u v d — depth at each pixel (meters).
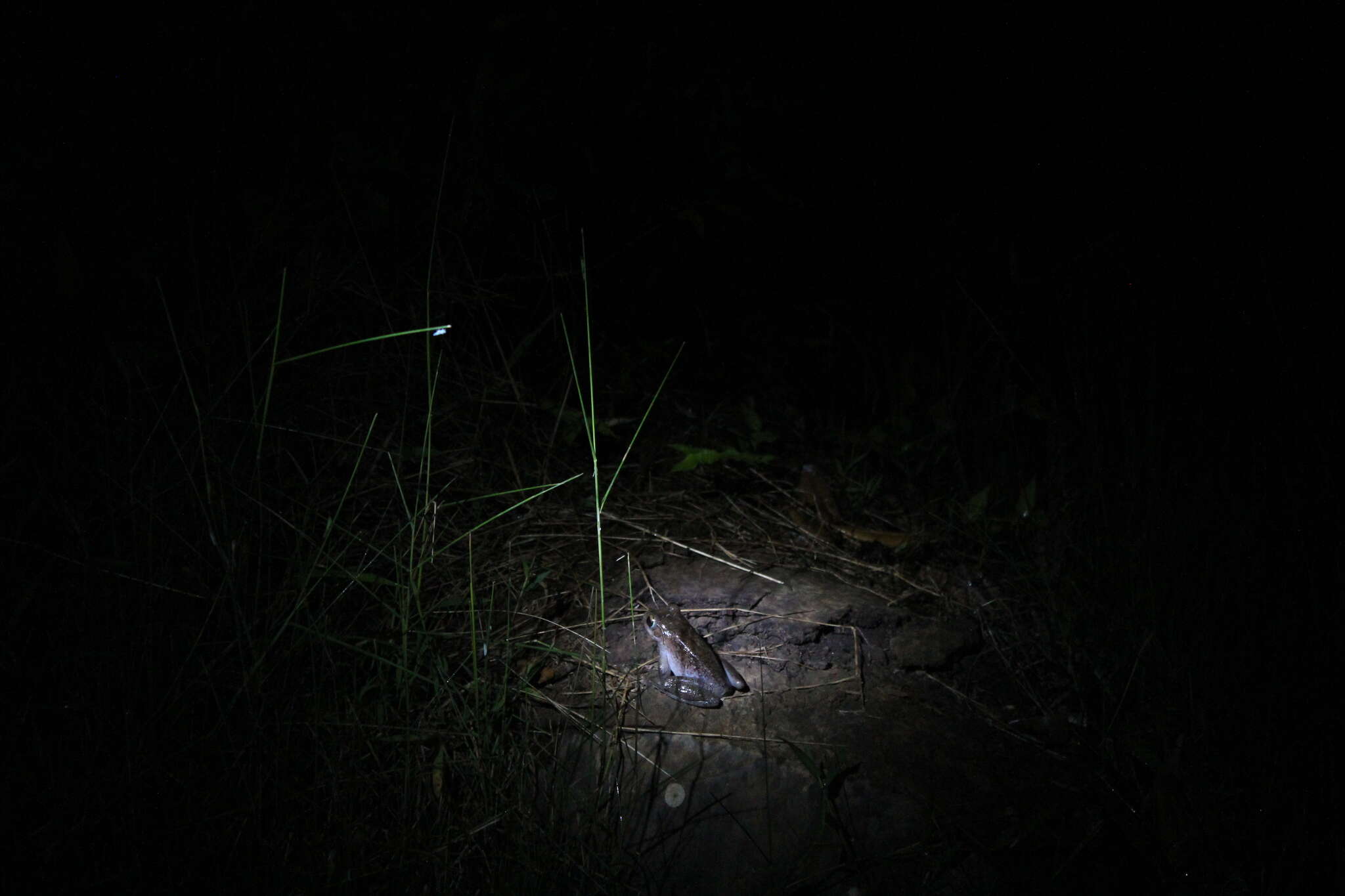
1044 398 4.23
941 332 4.87
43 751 2.27
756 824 2.46
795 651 3.05
